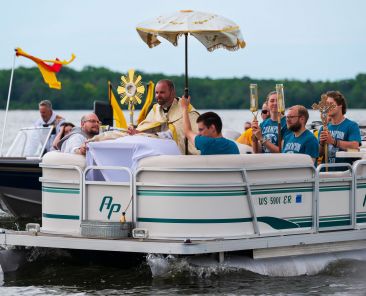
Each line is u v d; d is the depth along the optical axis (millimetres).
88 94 154375
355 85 126375
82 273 17406
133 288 16188
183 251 15781
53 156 17516
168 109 18688
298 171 17156
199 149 17109
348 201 17953
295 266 17156
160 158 16359
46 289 16344
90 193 17094
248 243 16375
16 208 25938
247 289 16016
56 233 17391
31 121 106125
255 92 18625
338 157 18844
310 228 17359
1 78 150250
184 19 17703
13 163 25156
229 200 16422
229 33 17609
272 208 16844
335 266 17594
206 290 15930
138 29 17969
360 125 26000
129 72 18922
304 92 108312
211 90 135875
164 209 16391
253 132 18672
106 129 20297
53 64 29141
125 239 16359
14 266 17797
